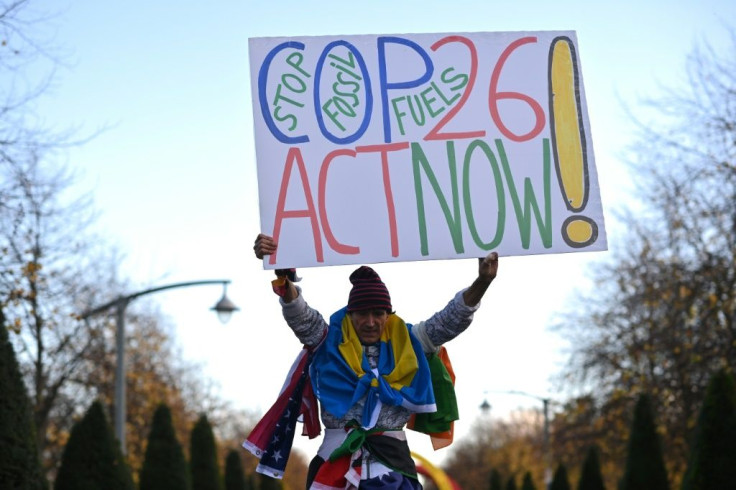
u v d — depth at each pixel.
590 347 28.31
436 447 6.07
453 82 6.28
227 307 21.23
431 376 6.05
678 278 23.61
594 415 28.81
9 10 13.41
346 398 5.78
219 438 50.34
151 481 22.86
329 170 6.09
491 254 6.02
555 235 6.13
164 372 39.69
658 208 23.95
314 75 6.20
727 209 22.59
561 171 6.22
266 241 5.90
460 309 5.96
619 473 33.91
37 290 18.70
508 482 40.50
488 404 45.06
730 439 17.16
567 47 6.38
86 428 17.70
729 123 22.59
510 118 6.27
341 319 5.99
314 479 5.76
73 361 26.22
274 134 6.10
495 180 6.16
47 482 12.92
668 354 24.59
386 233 6.04
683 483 17.89
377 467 5.75
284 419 6.05
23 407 12.43
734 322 22.56
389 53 6.28
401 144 6.16
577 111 6.30
